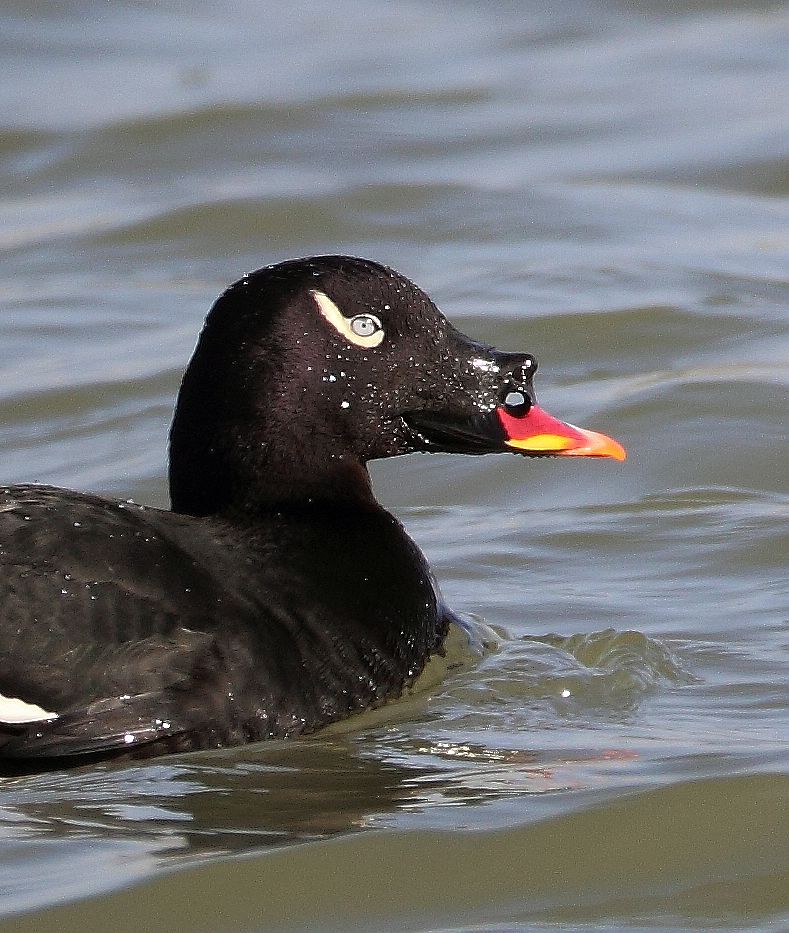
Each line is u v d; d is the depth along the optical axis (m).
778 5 28.52
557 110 24.94
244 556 10.62
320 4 29.42
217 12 29.17
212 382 10.92
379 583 10.91
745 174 22.62
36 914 8.57
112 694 9.90
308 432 10.95
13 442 16.11
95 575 10.04
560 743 10.35
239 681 10.13
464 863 9.02
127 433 16.14
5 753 9.84
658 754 10.11
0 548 10.03
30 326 18.73
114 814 9.49
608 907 8.70
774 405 16.11
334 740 10.36
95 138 23.94
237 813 9.50
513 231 21.11
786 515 14.02
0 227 21.64
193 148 23.75
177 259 20.70
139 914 8.63
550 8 29.02
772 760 9.91
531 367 11.20
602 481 14.94
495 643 11.84
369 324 10.95
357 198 21.91
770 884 8.84
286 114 24.70
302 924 8.61
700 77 25.95
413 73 26.39
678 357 17.55
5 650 9.80
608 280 19.44
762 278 19.42
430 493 14.90
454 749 10.27
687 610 12.46
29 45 27.33
